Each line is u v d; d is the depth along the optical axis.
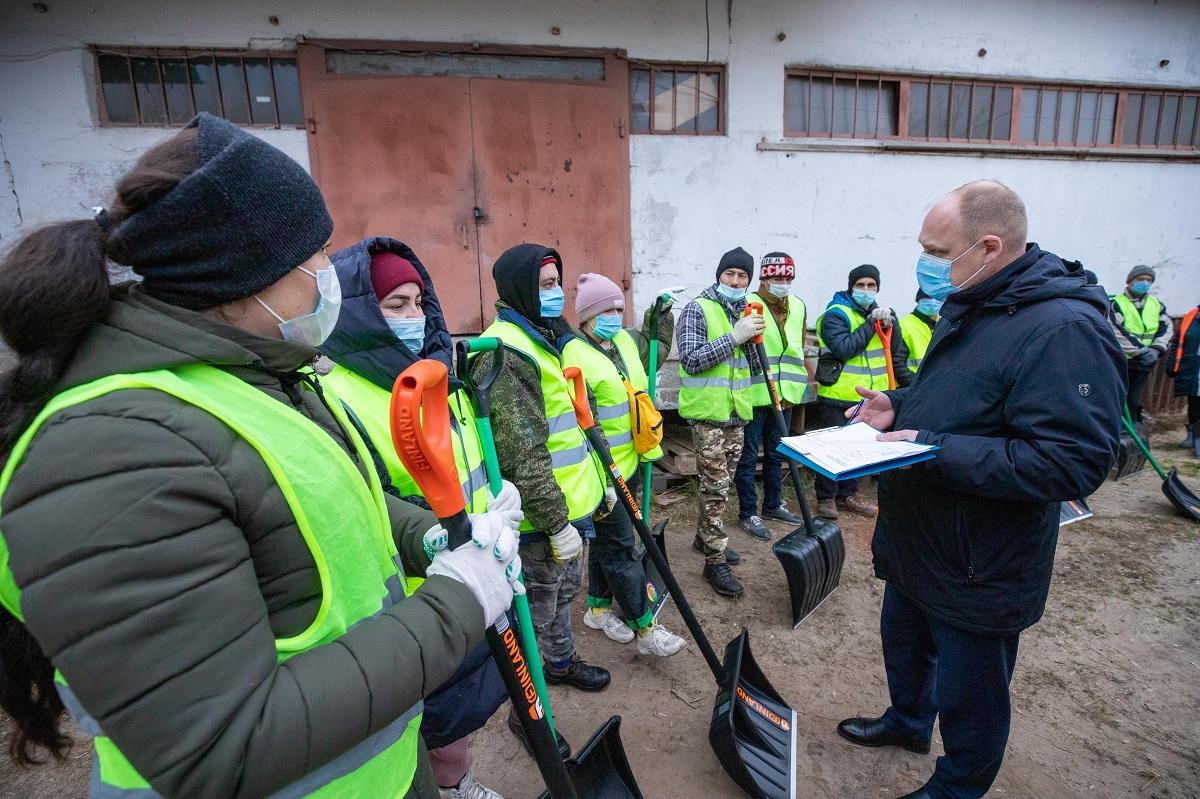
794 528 3.69
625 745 1.99
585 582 3.20
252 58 3.52
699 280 4.36
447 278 3.88
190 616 0.52
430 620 0.69
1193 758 1.96
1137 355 4.84
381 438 1.30
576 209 4.04
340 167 3.63
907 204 4.70
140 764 0.52
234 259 0.64
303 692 0.58
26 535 0.50
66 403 0.53
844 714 2.13
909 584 1.59
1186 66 5.15
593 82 3.96
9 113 3.27
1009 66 4.75
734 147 4.28
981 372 1.42
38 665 0.71
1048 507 1.42
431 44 3.67
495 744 2.02
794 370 3.63
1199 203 5.41
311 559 0.67
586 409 1.81
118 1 3.30
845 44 4.37
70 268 0.55
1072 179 5.05
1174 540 3.49
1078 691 2.27
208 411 0.59
